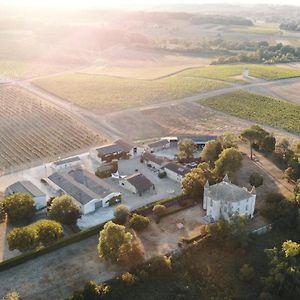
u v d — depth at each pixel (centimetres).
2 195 17362
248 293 12862
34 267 13088
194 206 16362
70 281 12525
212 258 13712
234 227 13988
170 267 12925
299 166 18638
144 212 15788
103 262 13275
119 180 18412
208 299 12594
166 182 18650
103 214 16062
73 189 16900
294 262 13150
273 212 15525
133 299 12144
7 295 11756
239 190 15412
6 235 14662
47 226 13788
